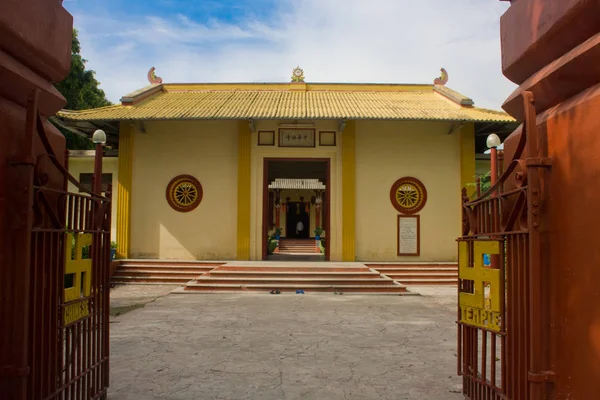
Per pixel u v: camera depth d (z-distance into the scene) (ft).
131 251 49.21
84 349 11.94
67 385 10.85
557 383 8.61
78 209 11.72
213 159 50.01
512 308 9.89
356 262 47.85
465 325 12.80
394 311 29.43
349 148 49.70
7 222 8.91
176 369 16.72
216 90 58.90
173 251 49.37
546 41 9.40
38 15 9.96
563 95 9.29
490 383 11.29
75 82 60.59
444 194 50.03
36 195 9.50
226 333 22.72
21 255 8.93
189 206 49.65
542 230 9.16
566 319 8.40
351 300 34.04
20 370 8.73
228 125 50.24
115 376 15.84
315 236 102.73
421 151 50.21
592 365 7.63
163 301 33.17
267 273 40.32
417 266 46.78
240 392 14.44
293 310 29.53
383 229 49.78
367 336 22.26
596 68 8.00
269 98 55.57
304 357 18.47
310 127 50.16
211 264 46.70
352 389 14.80
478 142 56.85
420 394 14.37
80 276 11.71
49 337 10.05
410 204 50.06
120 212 48.83
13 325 8.90
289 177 82.79
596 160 7.70
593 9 7.81
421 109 50.60
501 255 10.59
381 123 50.31
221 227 49.60
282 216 108.47
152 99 54.60
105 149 50.60
